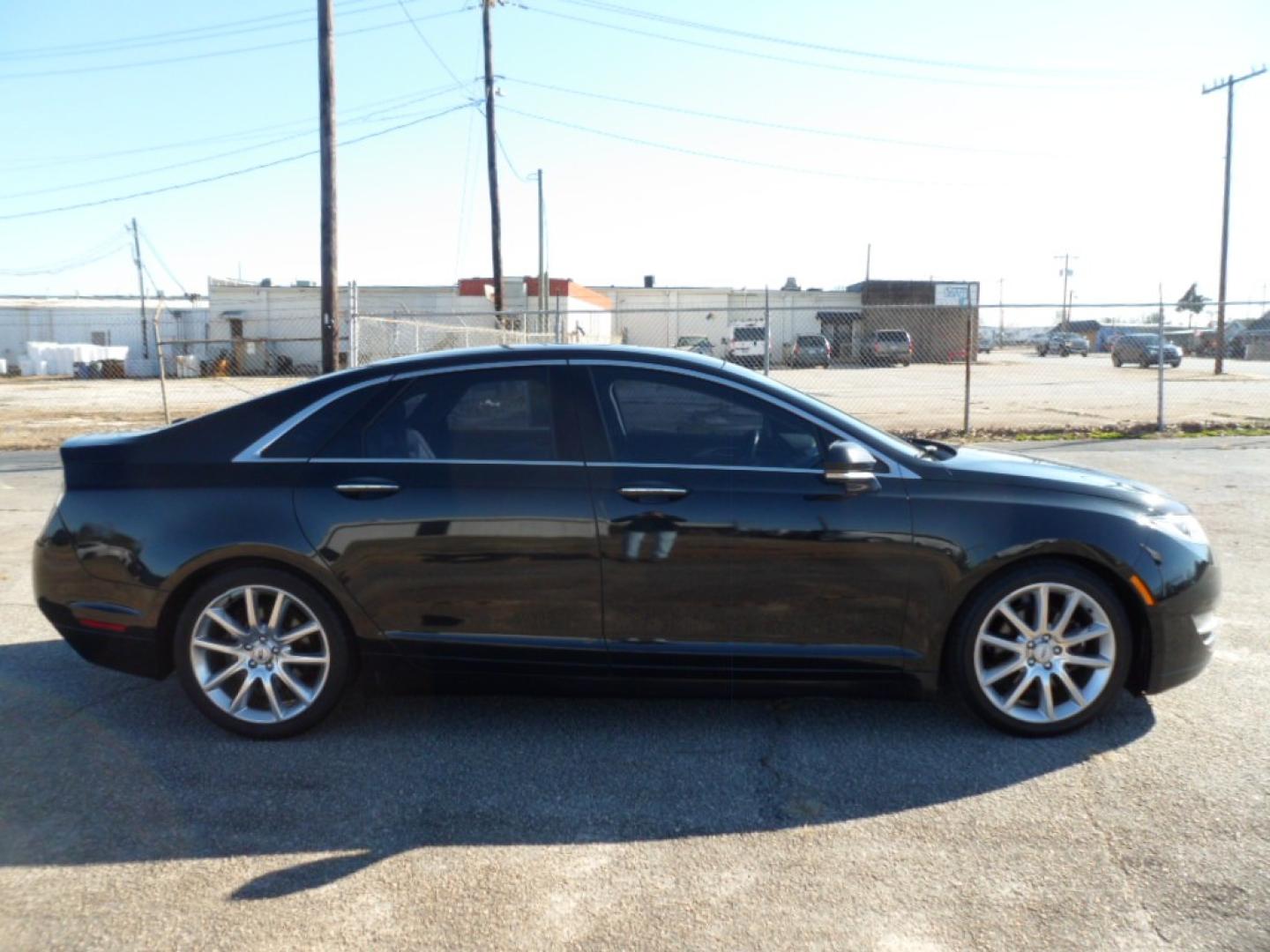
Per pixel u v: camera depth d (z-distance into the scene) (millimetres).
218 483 4289
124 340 52344
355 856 3367
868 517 4121
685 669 4184
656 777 3926
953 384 27609
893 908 3027
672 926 2953
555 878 3221
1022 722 4188
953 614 4164
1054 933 2889
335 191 15781
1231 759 4000
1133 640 4273
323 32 15562
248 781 3922
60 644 5660
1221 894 3070
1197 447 13219
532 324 41562
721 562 4125
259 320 41719
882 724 4426
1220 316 32031
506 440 4277
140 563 4254
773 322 48812
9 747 4250
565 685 4254
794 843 3418
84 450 4480
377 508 4195
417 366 4410
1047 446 13523
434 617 4223
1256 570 6918
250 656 4293
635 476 4164
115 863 3326
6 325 52125
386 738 4332
